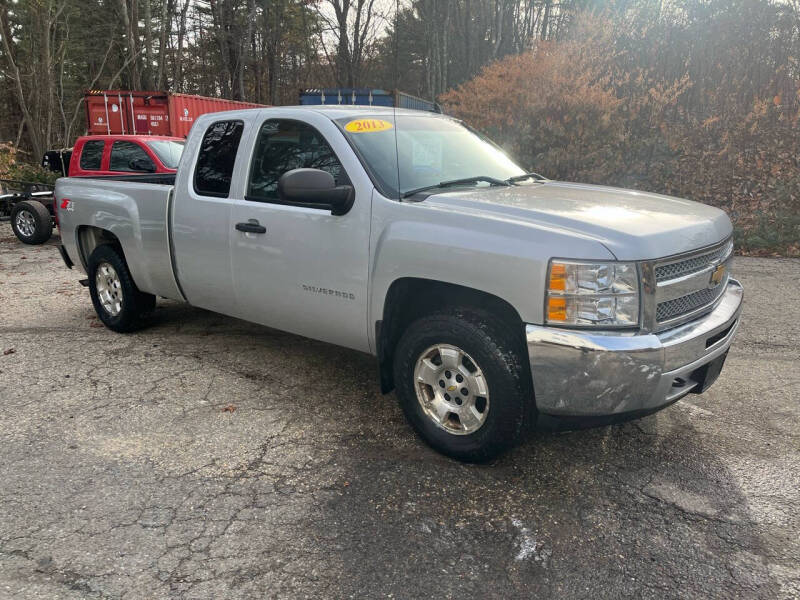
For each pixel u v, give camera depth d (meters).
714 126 12.53
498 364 3.08
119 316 5.50
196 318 6.08
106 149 10.22
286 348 5.21
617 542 2.74
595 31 13.73
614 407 2.92
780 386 4.45
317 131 3.89
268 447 3.56
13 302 6.82
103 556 2.63
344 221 3.67
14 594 2.41
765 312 6.38
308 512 2.95
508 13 33.00
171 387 4.39
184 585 2.47
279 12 34.97
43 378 4.55
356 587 2.47
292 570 2.56
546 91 13.25
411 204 3.44
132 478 3.22
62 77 27.98
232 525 2.84
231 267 4.36
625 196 3.82
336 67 36.50
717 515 2.94
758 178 11.94
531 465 3.38
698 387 3.37
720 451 3.53
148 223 4.93
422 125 4.33
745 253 9.61
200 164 4.58
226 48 33.59
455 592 2.45
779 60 12.79
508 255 3.00
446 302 3.53
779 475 3.28
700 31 13.24
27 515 2.90
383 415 3.98
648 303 2.92
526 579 2.52
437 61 28.62
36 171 15.71
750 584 2.49
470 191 3.71
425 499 3.06
